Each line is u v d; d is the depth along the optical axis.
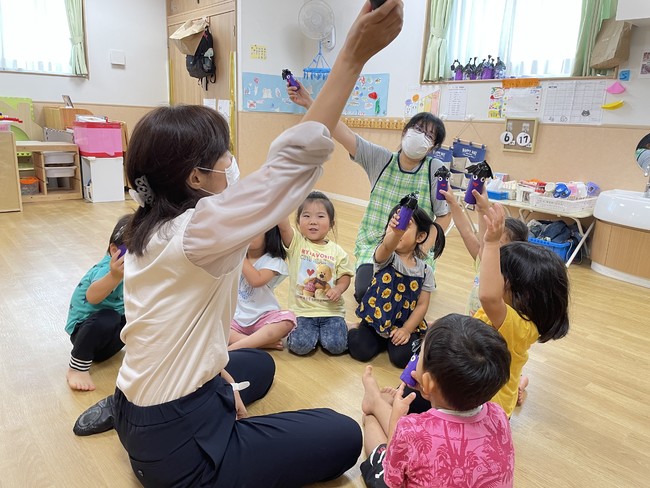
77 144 4.83
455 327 1.01
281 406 1.64
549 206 3.43
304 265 2.11
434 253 2.21
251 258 2.01
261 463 1.11
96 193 4.76
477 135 4.20
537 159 3.85
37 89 5.54
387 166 2.44
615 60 3.27
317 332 2.04
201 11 5.70
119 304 1.80
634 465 1.46
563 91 3.63
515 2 3.85
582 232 3.45
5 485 1.24
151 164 0.89
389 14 0.68
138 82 6.21
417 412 1.44
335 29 5.33
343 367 1.94
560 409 1.74
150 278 0.94
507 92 3.94
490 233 1.22
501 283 1.23
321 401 1.68
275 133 5.72
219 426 1.08
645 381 1.95
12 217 4.06
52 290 2.52
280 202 0.78
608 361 2.10
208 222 0.81
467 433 0.97
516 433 1.59
